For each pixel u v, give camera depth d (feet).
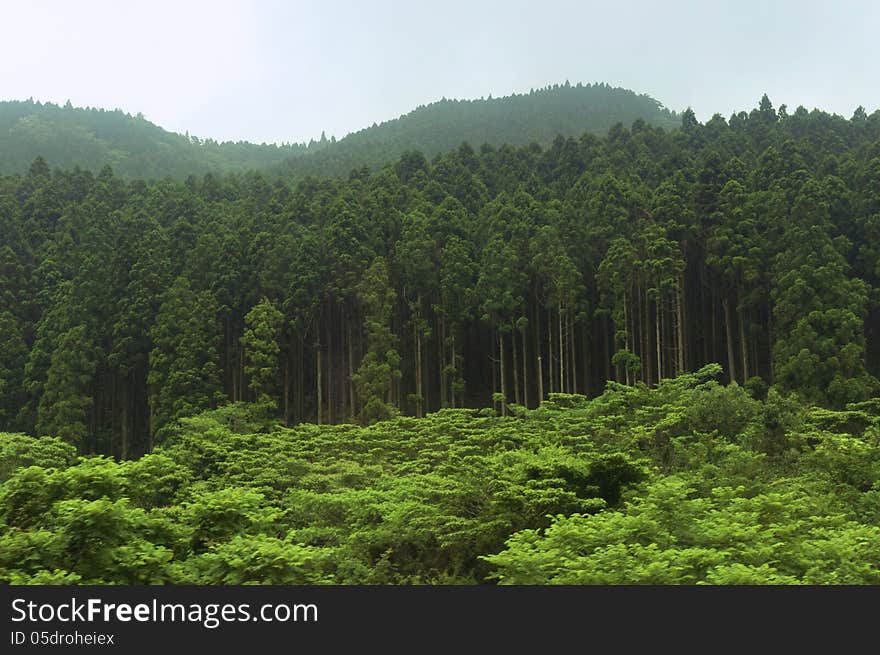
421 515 43.45
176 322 169.89
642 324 185.26
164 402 159.94
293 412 185.16
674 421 80.64
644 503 36.86
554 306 182.09
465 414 112.98
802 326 140.26
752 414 82.69
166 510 29.12
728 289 173.47
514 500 41.96
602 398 100.99
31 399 170.60
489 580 39.86
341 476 71.31
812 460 62.85
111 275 186.60
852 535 32.53
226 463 84.58
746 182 181.88
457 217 198.39
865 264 167.22
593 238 186.91
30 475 26.07
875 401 99.50
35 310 191.72
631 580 25.53
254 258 188.85
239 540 25.71
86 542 23.31
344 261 181.57
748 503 40.91
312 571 26.66
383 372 163.43
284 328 180.55
